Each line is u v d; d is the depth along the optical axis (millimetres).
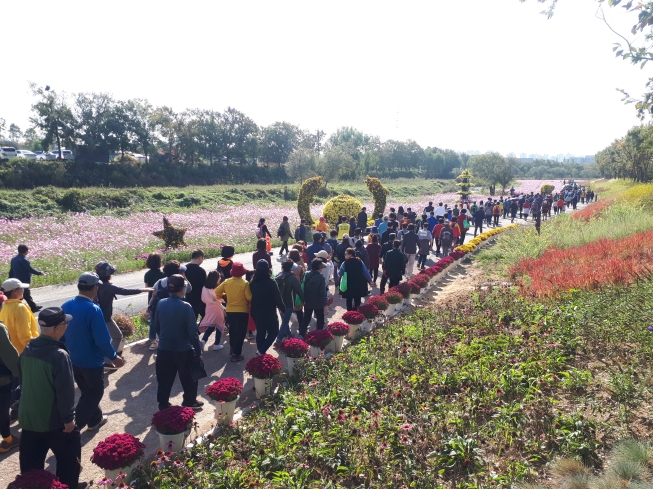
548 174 134500
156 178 52719
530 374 6176
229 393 5371
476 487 4094
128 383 6992
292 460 4668
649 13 3871
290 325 9922
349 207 23359
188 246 19469
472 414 5371
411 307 11031
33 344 3982
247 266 16469
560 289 9898
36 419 3936
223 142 69562
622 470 4059
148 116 59969
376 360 7070
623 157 55844
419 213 35938
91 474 4820
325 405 5594
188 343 5805
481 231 23766
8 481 4602
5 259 15664
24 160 42656
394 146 102188
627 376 5727
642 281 9141
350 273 9344
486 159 70688
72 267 15523
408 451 4754
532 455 4609
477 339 7727
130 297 12500
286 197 48469
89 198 31438
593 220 20266
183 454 4805
